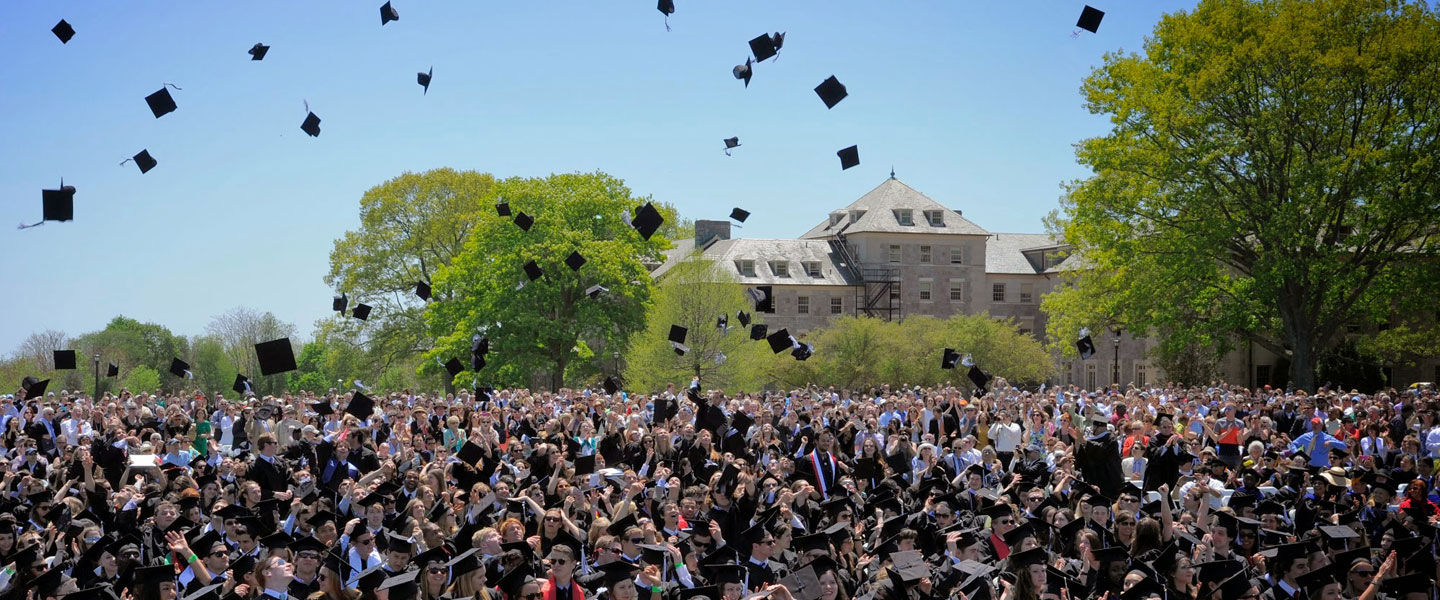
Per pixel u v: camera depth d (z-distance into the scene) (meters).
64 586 9.12
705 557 10.31
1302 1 40.47
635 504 12.87
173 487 12.79
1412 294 40.41
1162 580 9.34
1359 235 39.56
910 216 74.88
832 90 17.92
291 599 8.96
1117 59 44.03
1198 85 39.59
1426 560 10.65
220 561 9.89
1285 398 26.64
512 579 8.93
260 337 74.19
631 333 54.50
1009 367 57.88
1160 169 41.22
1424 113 39.12
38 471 16.12
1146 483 15.73
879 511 12.92
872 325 58.03
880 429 21.41
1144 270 42.47
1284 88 39.66
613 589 8.75
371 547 9.84
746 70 16.41
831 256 75.50
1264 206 40.59
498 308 50.91
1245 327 42.91
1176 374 56.72
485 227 52.44
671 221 71.12
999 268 76.88
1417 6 39.84
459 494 12.68
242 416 23.16
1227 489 15.09
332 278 60.69
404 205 61.06
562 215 53.28
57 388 55.44
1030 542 9.83
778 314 72.06
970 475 14.59
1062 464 14.46
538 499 13.00
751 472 14.52
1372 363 51.53
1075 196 44.12
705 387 50.09
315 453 17.00
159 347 68.38
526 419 21.89
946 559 10.48
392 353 60.16
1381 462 18.23
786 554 10.57
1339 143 40.19
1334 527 11.77
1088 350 31.72
